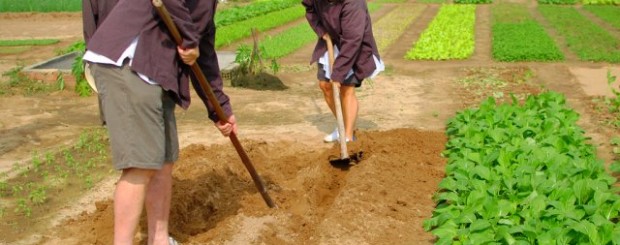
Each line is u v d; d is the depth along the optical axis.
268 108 9.68
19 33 19.92
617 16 23.09
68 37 19.03
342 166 6.79
